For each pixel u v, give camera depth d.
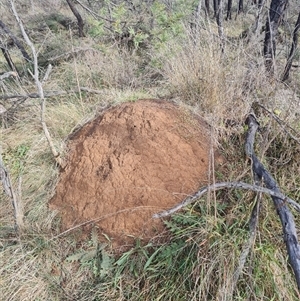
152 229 1.97
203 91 2.90
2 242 2.09
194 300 1.64
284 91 2.84
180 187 2.12
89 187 2.20
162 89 3.52
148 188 2.08
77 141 2.62
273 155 2.32
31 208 2.28
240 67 2.95
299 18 3.68
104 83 4.00
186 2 4.54
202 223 1.85
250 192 1.94
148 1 5.04
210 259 1.70
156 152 2.21
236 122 2.56
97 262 1.94
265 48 3.70
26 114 3.25
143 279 1.82
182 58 3.36
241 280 1.66
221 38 3.27
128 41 4.86
